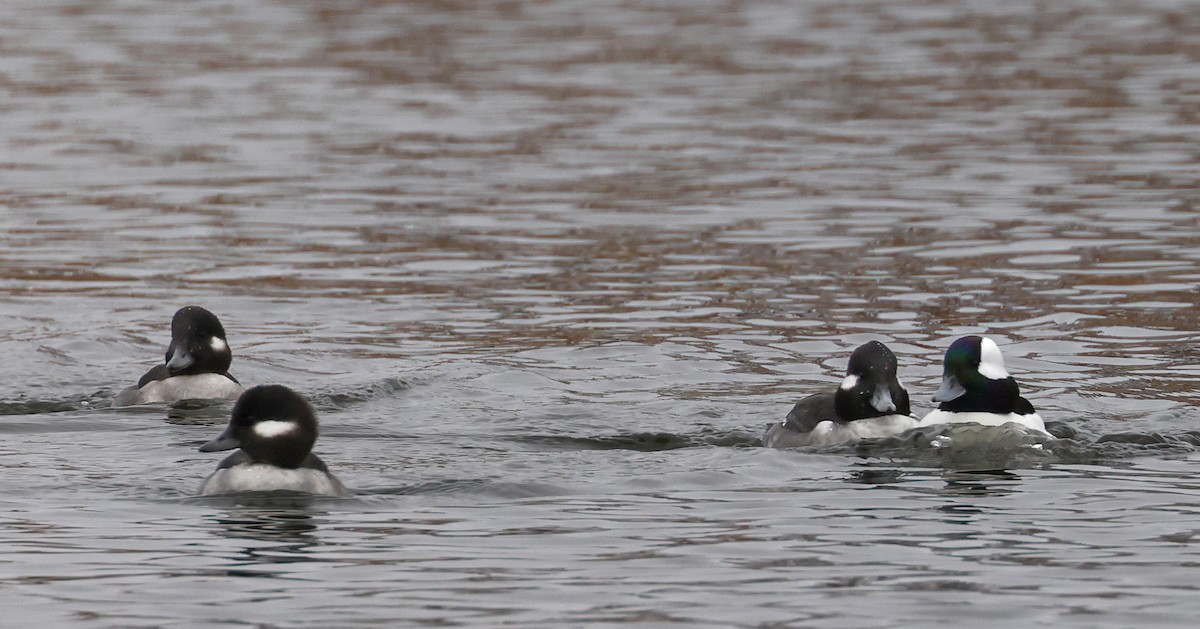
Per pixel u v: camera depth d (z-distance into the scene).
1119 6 56.03
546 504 12.70
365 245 25.77
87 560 11.11
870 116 37.72
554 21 54.28
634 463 14.20
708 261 24.41
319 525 12.02
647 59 46.53
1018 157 32.66
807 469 13.91
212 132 36.47
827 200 28.81
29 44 49.59
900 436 14.88
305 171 32.09
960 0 58.16
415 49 48.81
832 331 20.38
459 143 35.03
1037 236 25.72
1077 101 39.38
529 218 27.67
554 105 39.66
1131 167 31.45
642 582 10.63
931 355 19.19
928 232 26.19
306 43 50.06
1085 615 9.97
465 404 16.92
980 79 42.81
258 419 13.07
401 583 10.61
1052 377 18.06
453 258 24.83
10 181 31.12
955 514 12.33
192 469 13.94
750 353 19.34
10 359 19.28
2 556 11.19
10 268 24.30
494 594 10.40
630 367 18.67
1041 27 51.84
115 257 25.06
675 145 34.47
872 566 10.97
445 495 12.96
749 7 57.19
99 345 20.06
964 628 9.77
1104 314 21.02
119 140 35.53
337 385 17.61
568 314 21.38
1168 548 11.35
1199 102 38.91
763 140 34.97
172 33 52.00
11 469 13.91
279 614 10.03
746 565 11.01
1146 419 16.05
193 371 17.33
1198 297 21.84
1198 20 52.47
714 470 13.86
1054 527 11.93
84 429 15.77
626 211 28.14
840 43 49.16
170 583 10.60
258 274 23.94
